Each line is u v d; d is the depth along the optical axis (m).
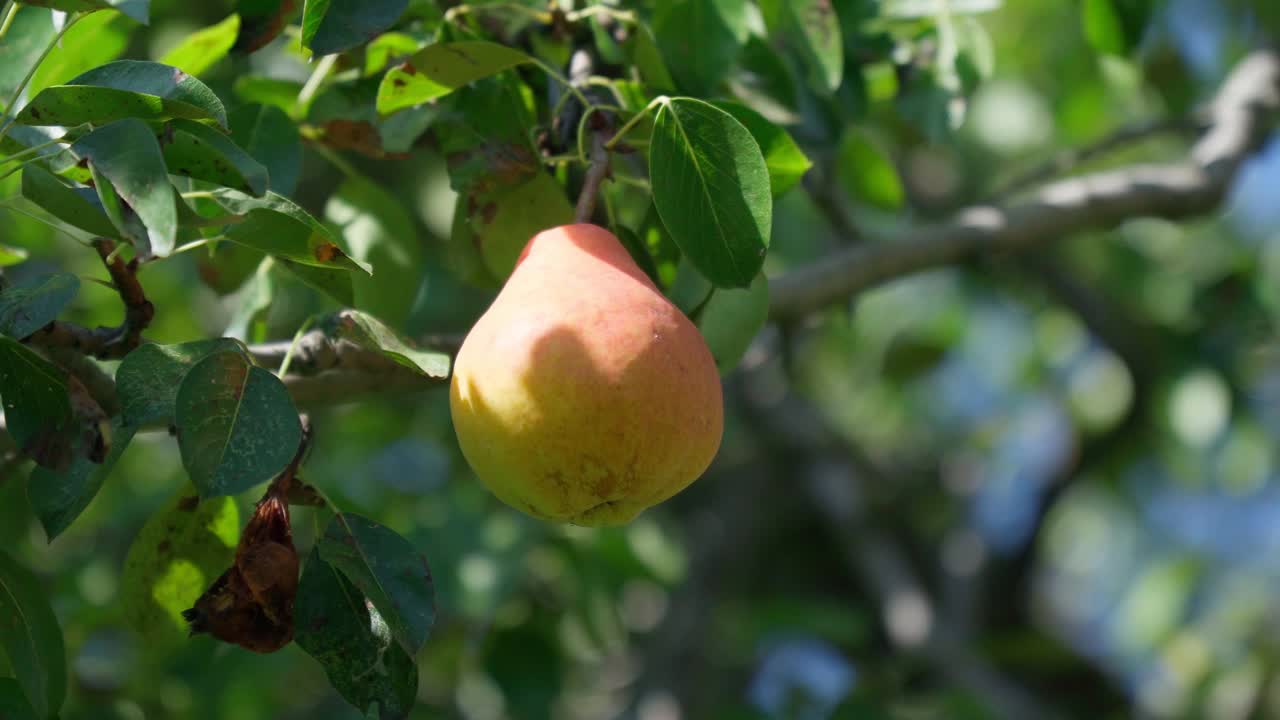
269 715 4.59
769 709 4.91
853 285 3.59
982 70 3.20
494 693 4.12
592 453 1.85
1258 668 6.85
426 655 4.70
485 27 2.60
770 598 7.15
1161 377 5.66
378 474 5.52
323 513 2.10
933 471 7.70
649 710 5.62
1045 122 6.65
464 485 4.87
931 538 7.48
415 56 2.25
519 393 1.86
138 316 2.12
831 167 3.60
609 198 2.41
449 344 2.74
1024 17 6.64
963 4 3.21
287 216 1.94
